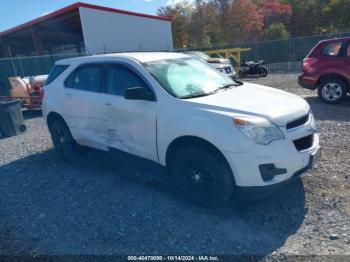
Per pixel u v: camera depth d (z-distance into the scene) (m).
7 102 7.81
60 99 4.91
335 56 7.84
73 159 5.14
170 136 3.39
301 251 2.59
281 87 12.39
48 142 6.64
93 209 3.51
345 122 6.16
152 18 23.48
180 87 3.66
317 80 8.20
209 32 42.09
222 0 39.97
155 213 3.32
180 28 44.75
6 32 22.22
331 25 38.91
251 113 3.03
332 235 2.74
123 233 3.01
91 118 4.41
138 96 3.54
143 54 4.26
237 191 3.11
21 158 5.66
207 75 4.19
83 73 4.62
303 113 3.29
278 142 2.95
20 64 15.30
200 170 3.29
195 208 3.37
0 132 7.84
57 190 4.11
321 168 4.06
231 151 2.94
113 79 4.12
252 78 18.33
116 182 4.19
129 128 3.88
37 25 20.69
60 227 3.20
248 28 40.12
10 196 4.06
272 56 23.66
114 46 20.12
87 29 18.08
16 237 3.08
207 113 3.14
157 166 3.76
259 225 3.00
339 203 3.22
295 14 44.06
